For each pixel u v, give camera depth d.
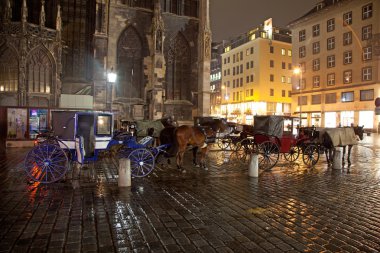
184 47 39.03
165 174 12.80
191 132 13.43
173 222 6.86
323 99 60.97
